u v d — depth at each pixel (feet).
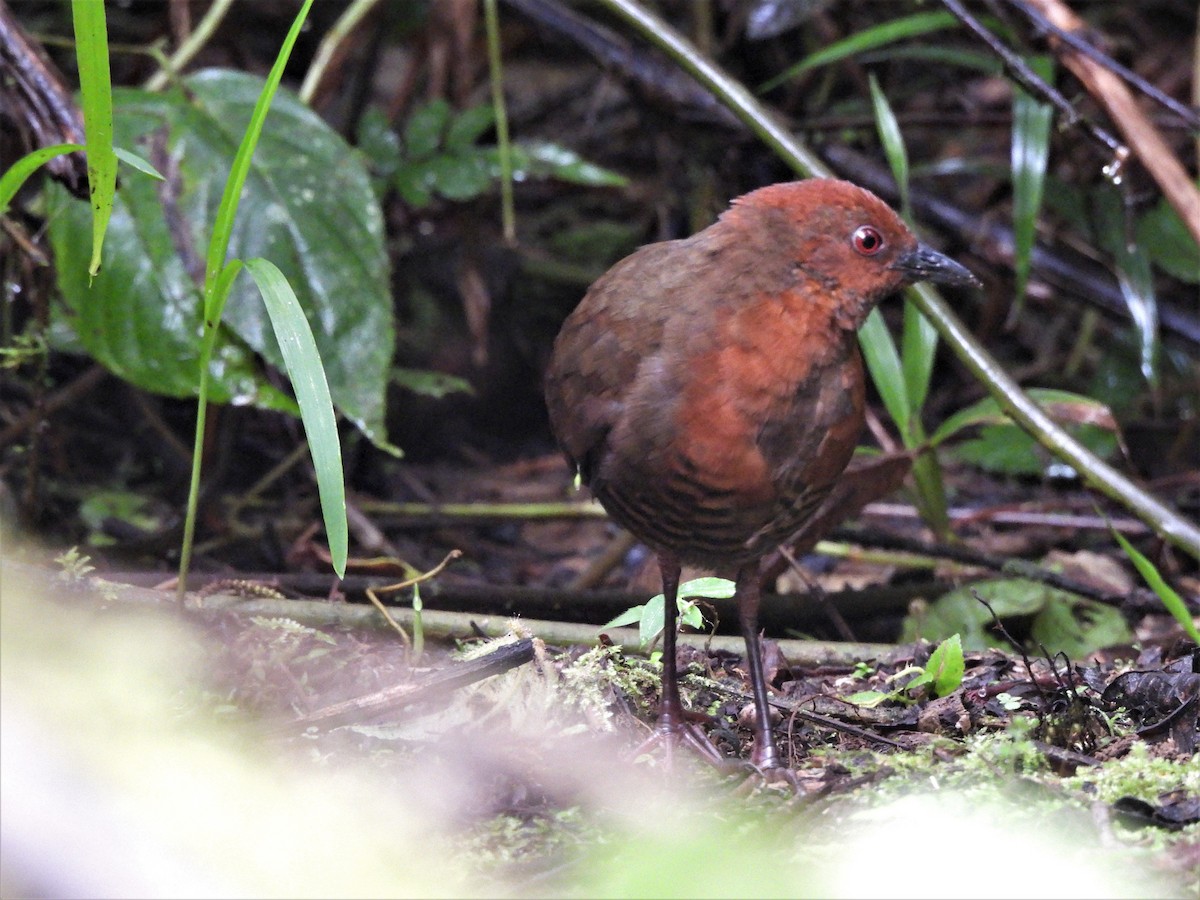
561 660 22.94
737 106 28.86
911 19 33.06
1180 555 37.60
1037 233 42.14
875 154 46.09
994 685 23.22
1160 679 22.17
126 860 16.48
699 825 17.63
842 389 22.17
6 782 16.70
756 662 22.17
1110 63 28.81
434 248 47.73
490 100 54.08
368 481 41.68
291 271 29.27
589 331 22.68
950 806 17.85
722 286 21.63
